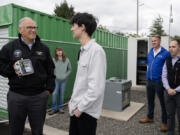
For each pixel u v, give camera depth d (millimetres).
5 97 4285
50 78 2574
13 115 2254
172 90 2871
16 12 4145
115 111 4738
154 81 3588
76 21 1648
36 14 4555
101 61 1536
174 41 2926
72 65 5793
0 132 3480
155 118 4324
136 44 8234
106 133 3488
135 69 8359
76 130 1739
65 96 5527
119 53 9102
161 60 3473
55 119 4203
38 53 2328
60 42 4953
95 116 1579
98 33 7145
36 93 2312
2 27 4445
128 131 3584
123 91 4766
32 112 2332
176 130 3584
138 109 4930
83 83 1591
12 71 2244
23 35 2305
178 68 2895
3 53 2254
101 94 1514
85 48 1604
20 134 2371
